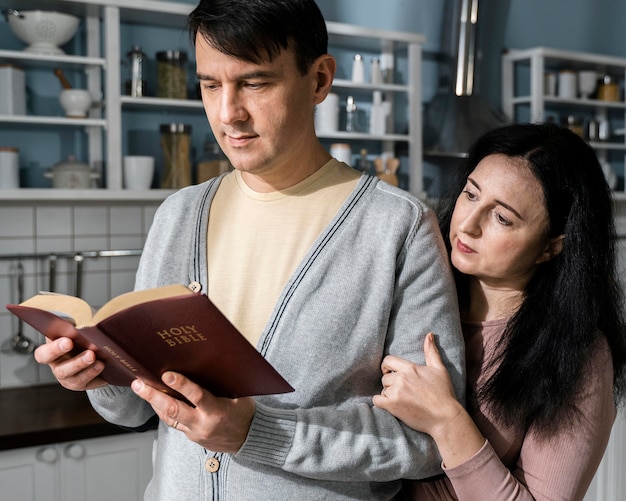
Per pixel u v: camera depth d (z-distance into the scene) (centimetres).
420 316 108
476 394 120
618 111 373
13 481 220
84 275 276
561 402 113
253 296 109
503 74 350
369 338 105
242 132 98
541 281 120
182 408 92
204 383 93
